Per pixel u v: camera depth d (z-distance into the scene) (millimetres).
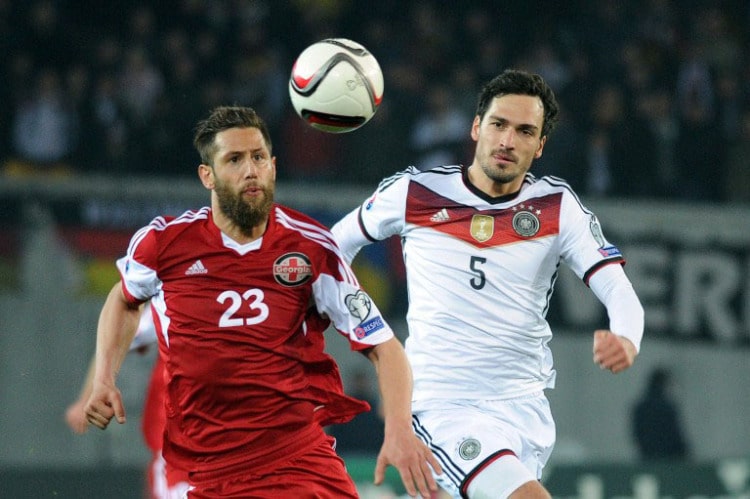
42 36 50344
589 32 56250
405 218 20844
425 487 16531
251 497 18203
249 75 51781
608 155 52500
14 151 48844
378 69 20703
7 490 38281
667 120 53688
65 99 49344
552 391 50344
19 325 45750
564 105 53938
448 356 20391
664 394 49000
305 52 20625
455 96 51656
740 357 51875
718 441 51656
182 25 53156
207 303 17922
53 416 45938
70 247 46469
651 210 51406
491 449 19781
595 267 20031
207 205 47750
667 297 51469
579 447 50438
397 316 48219
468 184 20703
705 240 51750
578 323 50594
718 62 56812
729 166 53469
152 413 26672
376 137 50281
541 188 20625
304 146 50438
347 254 21719
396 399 17297
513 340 20328
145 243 18141
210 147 17750
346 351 48312
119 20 53156
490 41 55531
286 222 18234
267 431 18172
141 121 49656
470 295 20281
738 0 59344
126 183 47031
